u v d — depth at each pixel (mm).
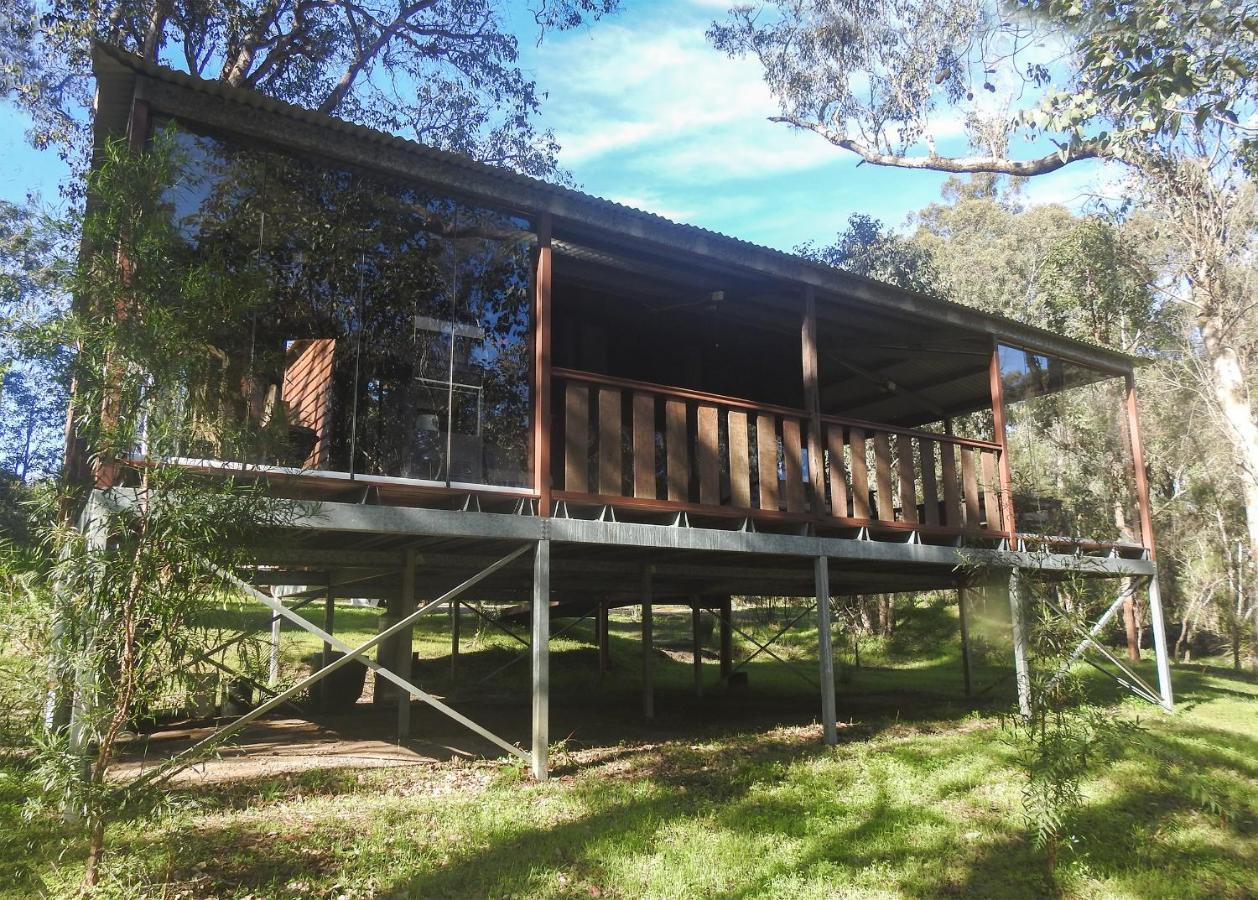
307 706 10273
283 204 5965
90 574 3711
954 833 5445
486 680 11422
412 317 6406
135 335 3967
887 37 14023
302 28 14266
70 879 4000
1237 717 11156
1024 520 11562
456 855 4609
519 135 16609
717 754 7453
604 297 9812
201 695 4219
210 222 5668
